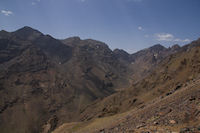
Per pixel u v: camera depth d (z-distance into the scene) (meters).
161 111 33.47
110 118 80.19
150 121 29.33
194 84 52.12
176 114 27.77
